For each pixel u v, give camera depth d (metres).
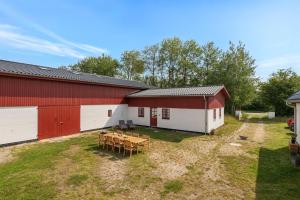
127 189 7.21
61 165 9.57
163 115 20.20
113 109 21.48
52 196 6.64
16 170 8.88
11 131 13.46
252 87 34.03
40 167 9.27
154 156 11.07
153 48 47.75
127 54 55.62
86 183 7.65
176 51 44.34
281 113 31.61
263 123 25.16
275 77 32.81
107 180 7.94
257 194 6.73
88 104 18.83
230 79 33.34
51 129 15.79
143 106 21.89
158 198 6.60
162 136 16.53
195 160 10.38
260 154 11.30
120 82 23.33
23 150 12.20
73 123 17.47
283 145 13.41
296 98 10.45
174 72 45.62
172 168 9.27
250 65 34.19
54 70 18.91
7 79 13.25
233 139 15.41
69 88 17.19
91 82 18.56
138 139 11.85
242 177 8.15
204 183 7.68
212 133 17.27
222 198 6.56
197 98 17.92
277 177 8.01
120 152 11.80
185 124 18.66
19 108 13.87
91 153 11.62
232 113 34.03
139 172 8.77
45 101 15.42
